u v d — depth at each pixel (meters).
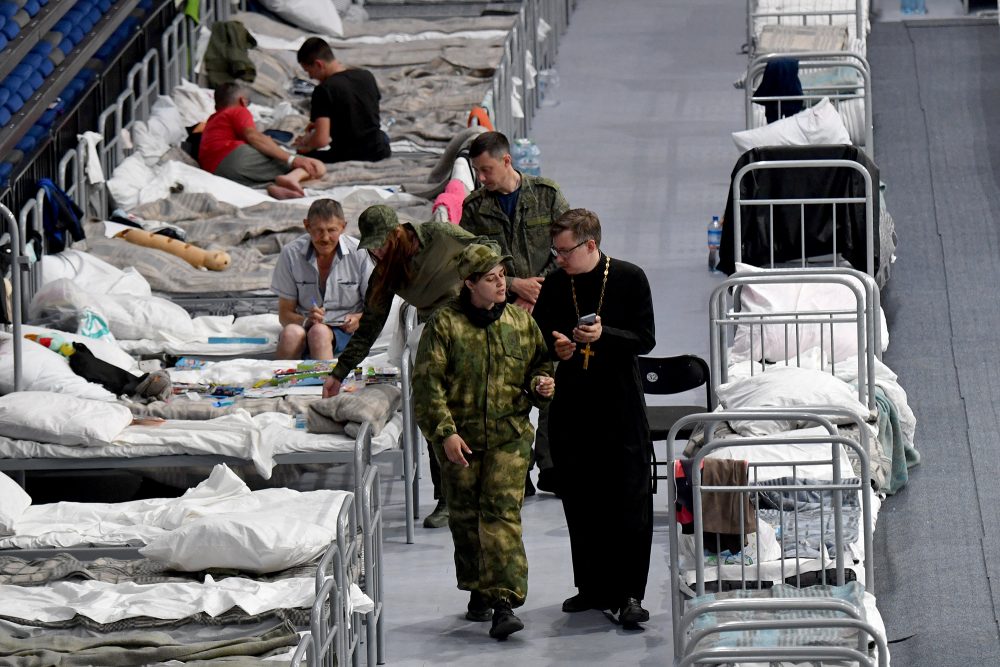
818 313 22.70
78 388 23.30
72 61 31.00
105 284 28.00
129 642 16.58
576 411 18.88
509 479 18.89
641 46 49.22
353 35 44.16
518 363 18.80
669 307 31.12
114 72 35.44
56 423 21.62
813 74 34.84
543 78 44.78
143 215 31.95
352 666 17.36
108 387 23.97
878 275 28.16
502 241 22.52
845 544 18.47
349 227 30.44
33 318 26.66
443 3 46.75
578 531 19.45
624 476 18.86
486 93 36.91
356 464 18.62
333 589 15.87
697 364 21.72
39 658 16.19
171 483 23.84
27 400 22.03
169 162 33.81
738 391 22.11
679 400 27.38
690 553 18.61
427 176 33.97
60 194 28.50
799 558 17.64
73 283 26.94
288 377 24.27
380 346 25.72
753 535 18.42
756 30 41.12
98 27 32.75
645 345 18.72
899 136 39.25
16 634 17.09
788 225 27.12
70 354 24.50
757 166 26.03
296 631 16.98
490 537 18.92
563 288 18.92
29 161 28.98
